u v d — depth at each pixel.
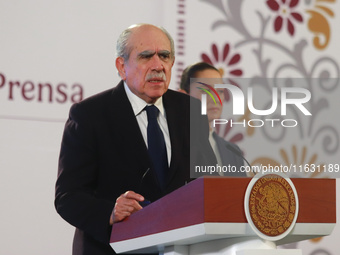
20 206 8.75
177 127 6.42
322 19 10.56
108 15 9.49
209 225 4.14
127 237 5.11
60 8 9.26
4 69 8.89
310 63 10.45
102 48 9.41
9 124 8.83
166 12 9.86
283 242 4.88
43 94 9.03
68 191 6.02
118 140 6.20
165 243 4.67
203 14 10.05
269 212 4.30
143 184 6.03
